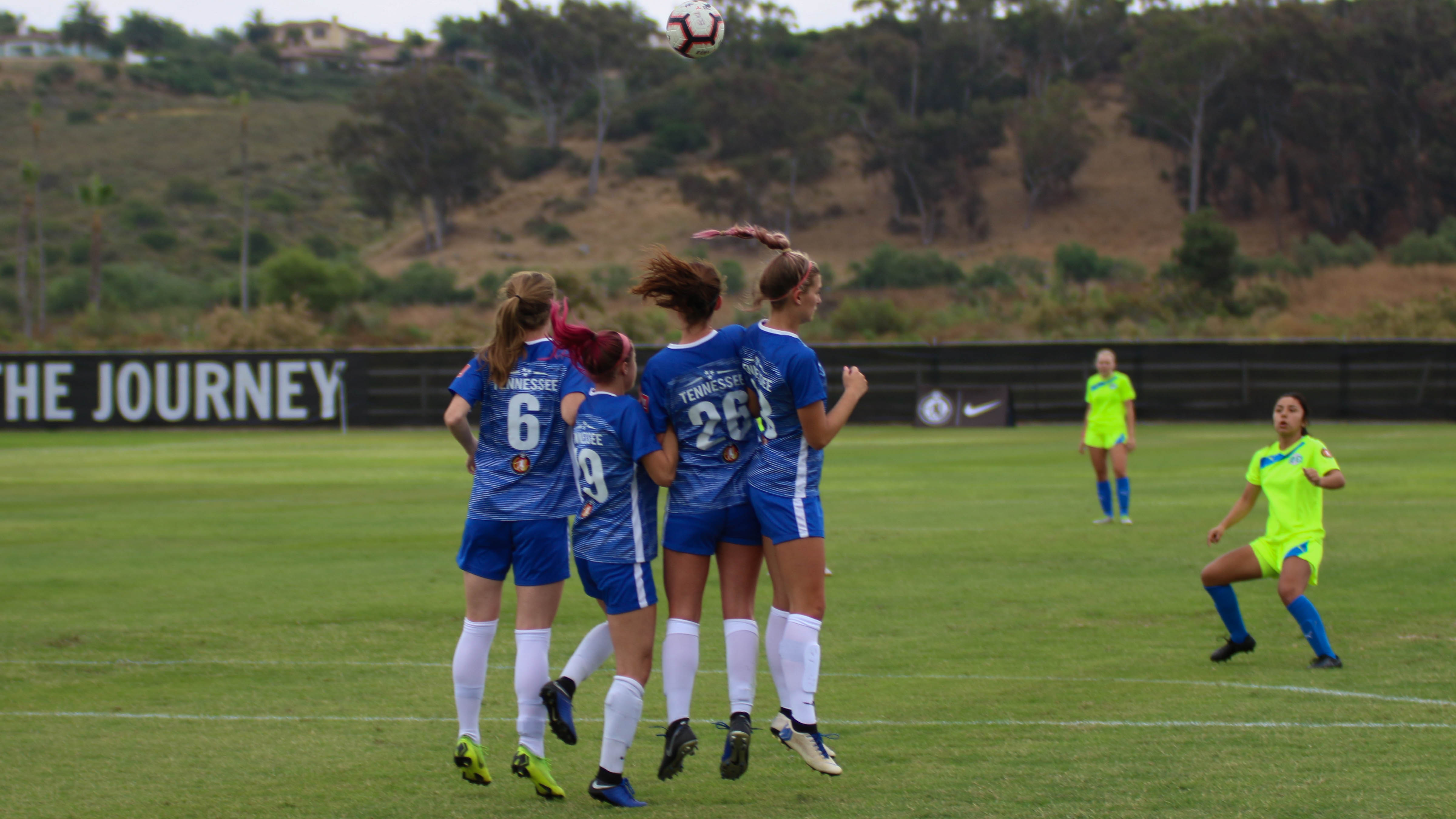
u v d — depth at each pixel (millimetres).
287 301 157375
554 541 12484
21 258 165875
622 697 11797
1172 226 198250
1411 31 189625
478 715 12367
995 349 79500
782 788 12273
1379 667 16594
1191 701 15094
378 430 79375
